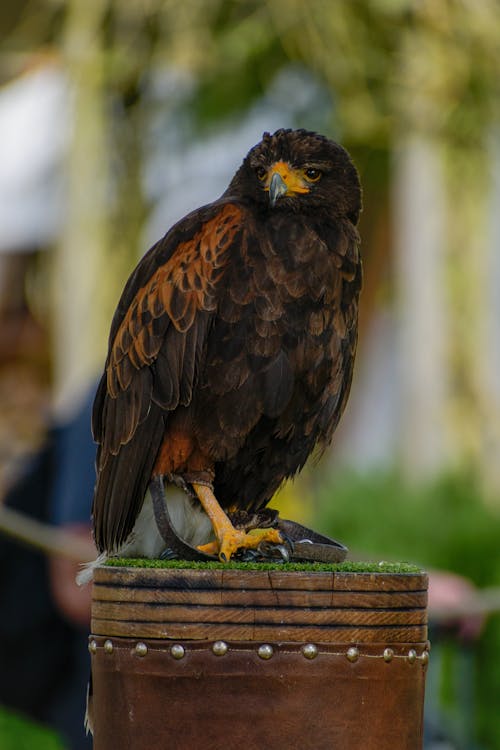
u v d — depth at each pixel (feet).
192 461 20.85
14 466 34.96
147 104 42.47
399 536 40.37
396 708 16.10
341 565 17.13
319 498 42.65
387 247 54.90
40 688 30.32
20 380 38.32
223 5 38.83
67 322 41.04
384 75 39.52
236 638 15.74
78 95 39.91
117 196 42.37
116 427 20.95
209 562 17.44
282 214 22.22
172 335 20.56
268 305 20.86
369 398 58.29
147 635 15.93
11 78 46.68
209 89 43.19
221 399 20.79
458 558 39.91
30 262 45.19
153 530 20.61
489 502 41.11
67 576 29.37
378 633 15.92
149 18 38.68
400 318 46.11
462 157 41.75
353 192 24.03
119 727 16.17
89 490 29.48
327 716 15.71
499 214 44.37
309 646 15.71
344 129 43.42
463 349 43.29
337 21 38.29
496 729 37.04
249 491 22.54
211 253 20.75
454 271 43.16
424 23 38.96
